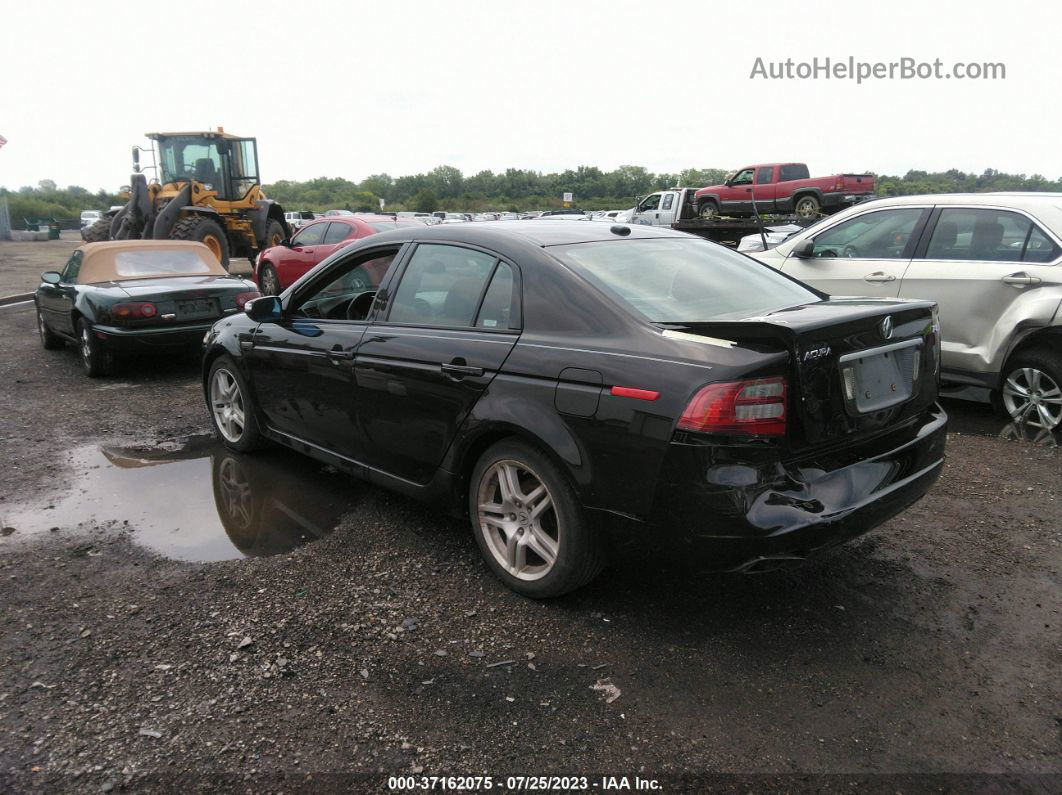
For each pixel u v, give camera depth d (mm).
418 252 3869
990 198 5770
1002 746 2422
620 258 3502
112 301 7312
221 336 5094
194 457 5227
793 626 3094
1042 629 3068
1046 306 5223
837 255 6656
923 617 3162
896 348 3072
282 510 4277
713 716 2562
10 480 4785
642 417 2730
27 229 48406
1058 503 4301
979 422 5918
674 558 2781
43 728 2496
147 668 2816
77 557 3707
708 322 2844
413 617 3162
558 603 3271
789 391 2662
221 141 17531
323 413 4230
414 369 3561
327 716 2561
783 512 2629
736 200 22953
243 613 3188
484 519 3408
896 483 2986
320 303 4535
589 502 2916
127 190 17844
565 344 3057
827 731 2490
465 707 2607
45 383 7605
